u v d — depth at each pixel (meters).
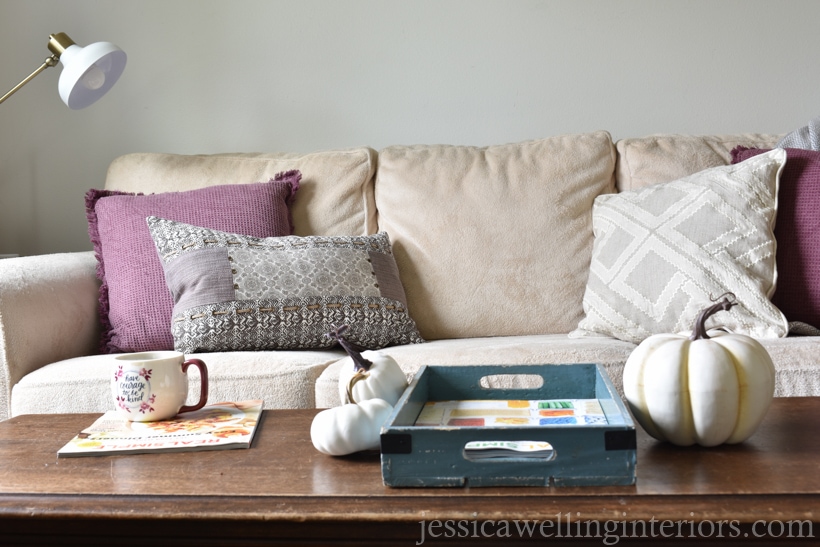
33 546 0.77
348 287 1.85
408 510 0.72
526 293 2.02
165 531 0.75
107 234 2.02
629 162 2.14
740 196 1.79
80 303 1.90
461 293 2.04
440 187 2.13
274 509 0.74
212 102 2.67
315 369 1.56
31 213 2.71
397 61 2.63
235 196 2.07
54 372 1.59
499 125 2.63
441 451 0.77
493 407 0.97
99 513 0.75
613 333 1.81
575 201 2.08
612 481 0.76
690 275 1.74
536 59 2.60
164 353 1.16
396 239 2.12
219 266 1.81
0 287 1.64
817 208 1.78
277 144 2.68
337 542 0.72
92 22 2.67
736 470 0.79
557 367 1.02
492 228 2.07
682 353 0.87
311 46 2.65
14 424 1.15
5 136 2.70
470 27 2.61
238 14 2.65
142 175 2.27
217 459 0.91
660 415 0.87
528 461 0.77
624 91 2.59
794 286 1.77
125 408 1.08
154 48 2.67
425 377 1.02
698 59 2.57
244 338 1.75
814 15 2.53
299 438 1.00
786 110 2.56
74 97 2.24
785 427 0.96
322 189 2.19
